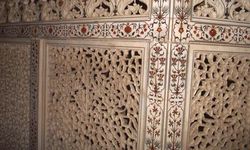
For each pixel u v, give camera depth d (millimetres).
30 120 2930
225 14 2045
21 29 2963
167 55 1931
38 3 2744
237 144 2295
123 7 2111
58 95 2680
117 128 2260
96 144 2426
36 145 2871
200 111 2094
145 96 2041
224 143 2229
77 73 2500
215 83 2115
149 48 1989
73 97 2600
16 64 3084
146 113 2043
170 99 1964
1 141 3402
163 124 1979
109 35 2201
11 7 3086
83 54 2426
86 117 2467
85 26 2350
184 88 1986
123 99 2199
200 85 2113
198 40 1979
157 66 1963
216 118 2166
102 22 2232
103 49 2275
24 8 2914
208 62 2186
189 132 2047
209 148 2180
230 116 2256
